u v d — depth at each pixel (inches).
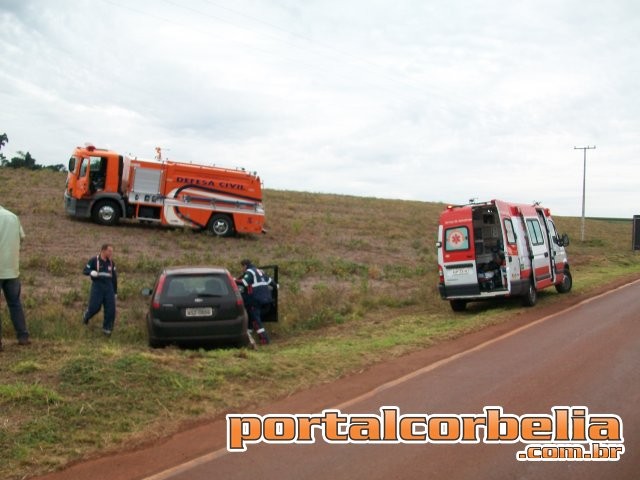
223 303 401.1
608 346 401.1
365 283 721.6
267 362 349.1
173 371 316.8
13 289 356.2
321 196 2229.3
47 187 1448.1
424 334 466.0
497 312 581.0
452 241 607.5
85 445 232.2
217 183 1056.2
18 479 203.5
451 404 279.7
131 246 883.4
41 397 267.6
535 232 663.1
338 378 330.6
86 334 430.9
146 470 211.2
